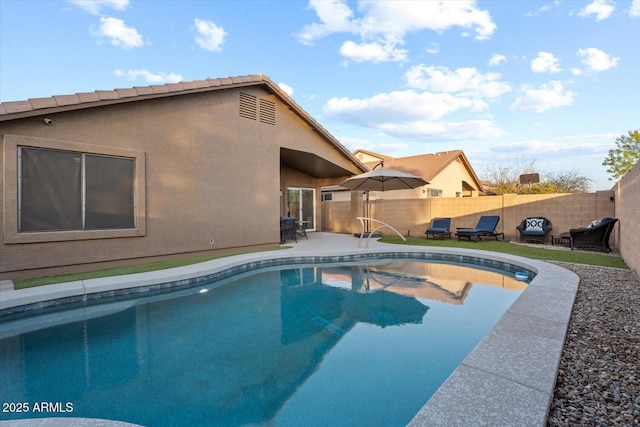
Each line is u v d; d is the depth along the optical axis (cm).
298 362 363
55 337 434
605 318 407
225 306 568
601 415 224
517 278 744
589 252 952
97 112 699
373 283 726
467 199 1428
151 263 775
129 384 320
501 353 296
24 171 617
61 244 659
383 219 1691
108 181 723
